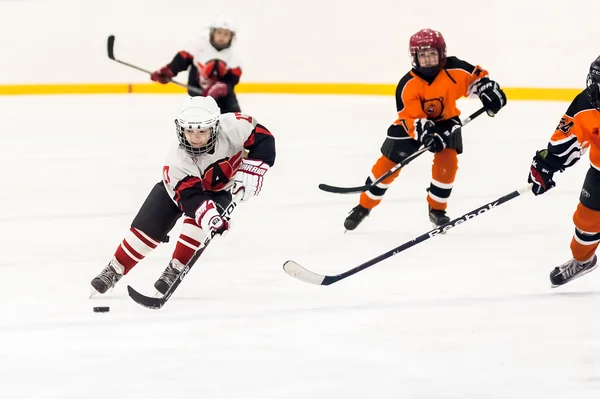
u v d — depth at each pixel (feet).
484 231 43.21
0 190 53.83
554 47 91.76
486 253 39.14
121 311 31.37
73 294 33.40
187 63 62.54
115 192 53.11
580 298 32.73
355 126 78.02
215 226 29.35
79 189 53.98
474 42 93.40
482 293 33.35
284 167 60.90
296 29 96.99
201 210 29.50
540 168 31.68
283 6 96.58
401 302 32.27
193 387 24.62
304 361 26.58
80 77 96.73
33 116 84.33
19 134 75.10
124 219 46.24
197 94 62.54
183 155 29.96
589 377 25.26
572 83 92.22
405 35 95.20
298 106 89.30
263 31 97.09
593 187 31.55
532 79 92.89
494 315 30.78
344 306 31.89
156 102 92.27
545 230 43.39
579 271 33.45
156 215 31.42
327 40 96.73
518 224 44.62
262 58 97.71
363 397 23.90
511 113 84.64
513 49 92.58
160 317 30.71
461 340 28.30
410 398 23.84
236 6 96.58
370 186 39.52
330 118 82.23
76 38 95.76
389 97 95.96
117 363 26.48
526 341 28.19
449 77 39.63
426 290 33.73
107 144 70.33
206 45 61.41
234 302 32.37
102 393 24.25
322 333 29.04
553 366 26.09
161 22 96.43
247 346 27.84
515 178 56.80
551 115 83.10
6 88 96.43
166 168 30.25
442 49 38.63
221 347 27.78
